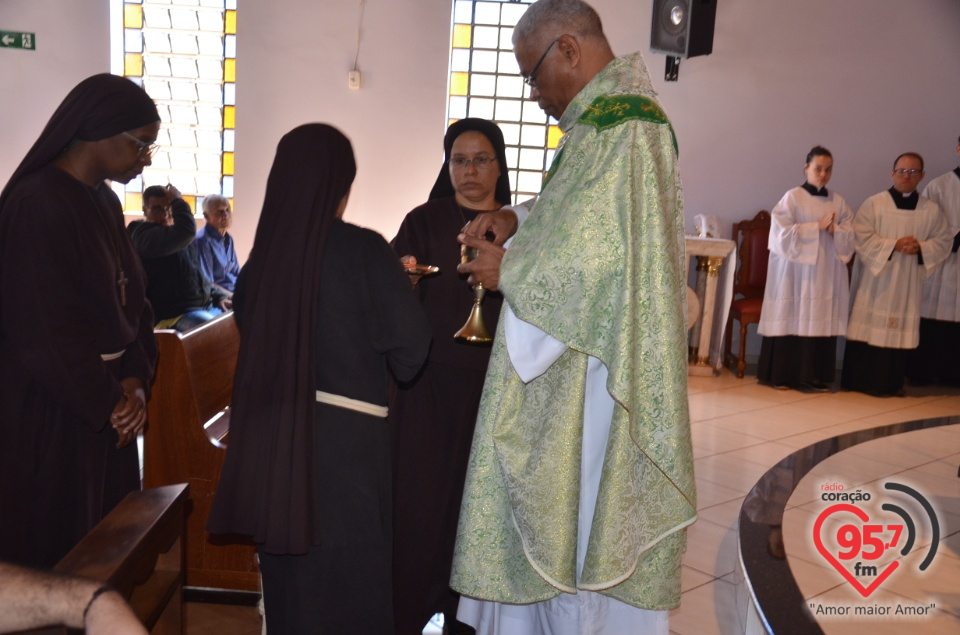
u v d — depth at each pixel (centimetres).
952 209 646
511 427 180
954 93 699
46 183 200
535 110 729
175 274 516
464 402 242
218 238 611
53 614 79
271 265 177
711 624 262
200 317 512
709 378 666
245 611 263
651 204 171
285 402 174
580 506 183
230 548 266
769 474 382
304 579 182
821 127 710
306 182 179
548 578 175
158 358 260
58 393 197
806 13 700
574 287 167
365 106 696
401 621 239
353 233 185
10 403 199
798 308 624
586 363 176
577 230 167
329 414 182
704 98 711
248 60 687
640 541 178
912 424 493
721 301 673
